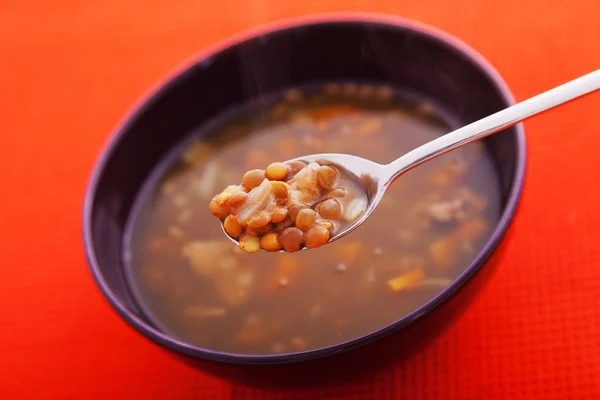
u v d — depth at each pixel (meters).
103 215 0.39
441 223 0.39
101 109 0.46
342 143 0.42
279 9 0.48
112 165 0.40
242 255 0.40
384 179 0.36
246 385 0.35
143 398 0.38
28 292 0.41
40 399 0.39
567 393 0.36
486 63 0.38
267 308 0.38
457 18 0.45
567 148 0.41
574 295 0.38
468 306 0.35
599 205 0.39
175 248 0.40
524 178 0.34
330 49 0.41
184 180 0.42
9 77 0.48
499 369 0.37
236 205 0.36
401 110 0.42
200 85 0.41
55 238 0.43
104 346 0.40
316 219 0.36
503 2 0.45
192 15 0.48
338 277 0.38
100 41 0.48
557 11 0.44
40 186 0.44
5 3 0.50
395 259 0.38
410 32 0.40
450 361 0.37
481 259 0.33
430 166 0.40
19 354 0.40
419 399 0.37
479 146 0.39
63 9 0.50
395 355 0.35
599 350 0.37
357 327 0.37
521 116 0.34
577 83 0.34
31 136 0.46
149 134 0.41
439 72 0.40
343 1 0.47
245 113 0.43
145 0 0.49
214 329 0.38
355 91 0.42
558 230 0.39
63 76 0.48
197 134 0.42
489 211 0.38
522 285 0.38
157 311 0.39
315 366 0.33
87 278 0.41
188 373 0.39
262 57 0.41
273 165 0.37
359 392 0.37
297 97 0.43
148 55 0.47
